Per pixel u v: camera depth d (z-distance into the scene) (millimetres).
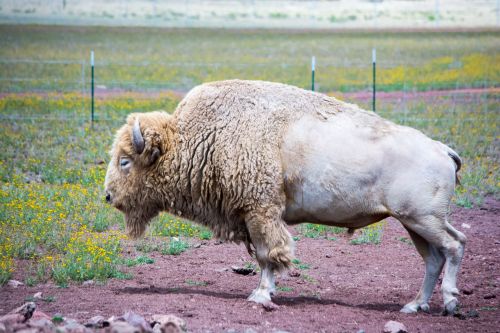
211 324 12328
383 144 13781
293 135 14109
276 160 14062
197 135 14641
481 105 42812
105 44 80625
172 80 54656
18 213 19766
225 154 14266
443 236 13641
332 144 13922
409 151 13672
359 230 20875
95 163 27859
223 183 14344
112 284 15359
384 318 13469
